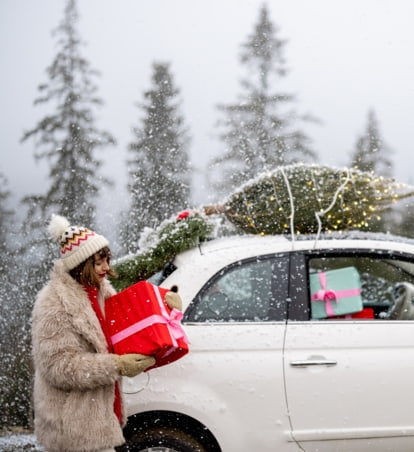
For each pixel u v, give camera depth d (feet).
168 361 11.50
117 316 11.01
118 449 12.71
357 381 12.72
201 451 12.76
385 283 18.88
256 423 12.66
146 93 59.06
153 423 12.94
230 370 12.73
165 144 57.31
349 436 12.67
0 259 32.45
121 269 14.12
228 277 13.43
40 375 11.03
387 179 14.73
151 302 10.93
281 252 13.65
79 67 61.46
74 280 11.02
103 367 10.33
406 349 12.95
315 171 14.69
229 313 13.16
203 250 13.98
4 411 20.80
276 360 12.76
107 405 10.76
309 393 12.67
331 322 13.12
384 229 24.17
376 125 57.72
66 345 10.46
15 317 26.12
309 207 14.39
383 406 12.73
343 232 14.52
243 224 14.84
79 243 11.04
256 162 55.26
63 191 56.08
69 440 10.55
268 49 59.98
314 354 12.82
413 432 12.71
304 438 12.66
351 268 13.69
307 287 13.44
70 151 58.08
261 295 13.32
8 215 52.13
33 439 18.65
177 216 14.88
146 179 55.21
